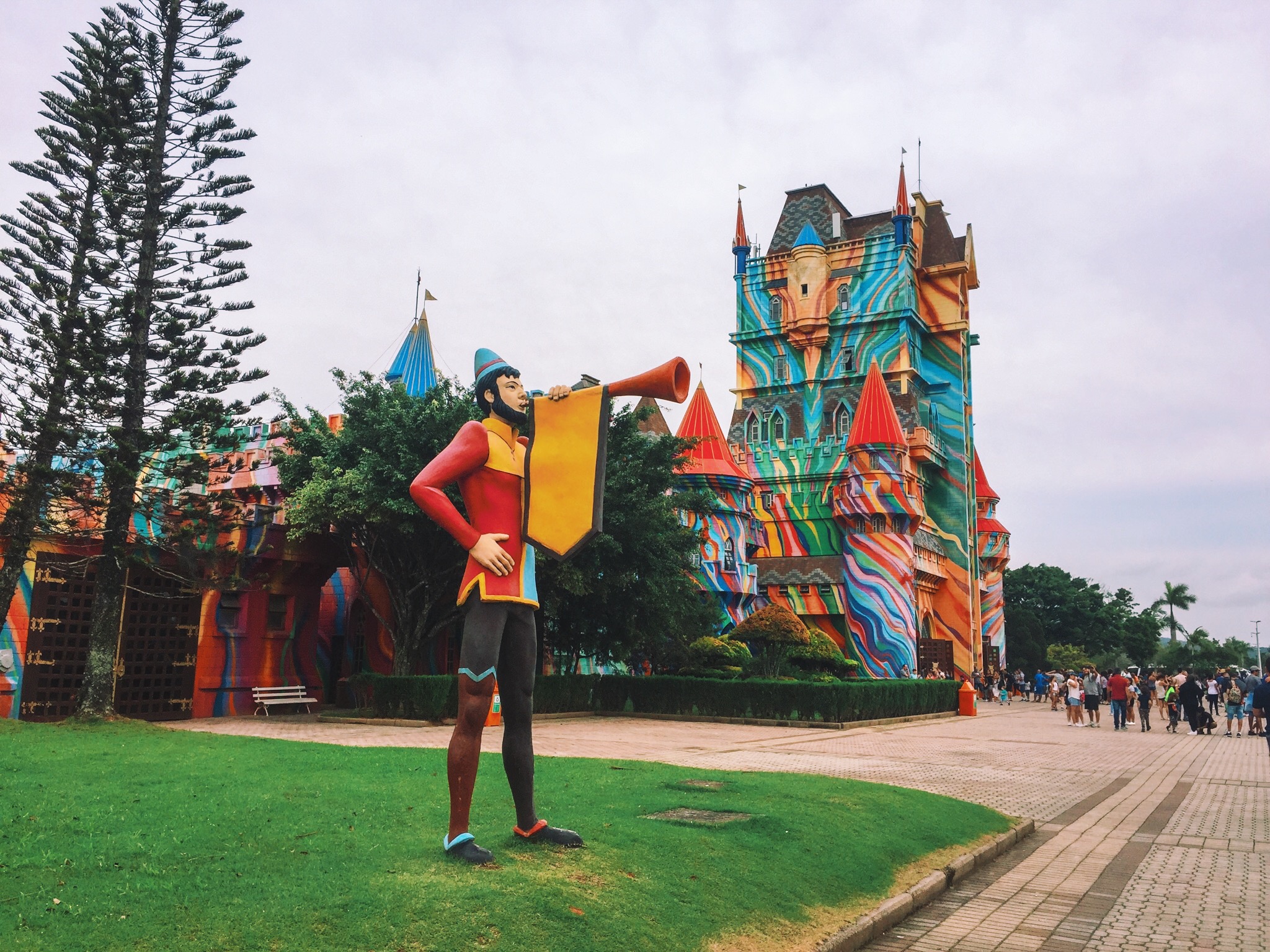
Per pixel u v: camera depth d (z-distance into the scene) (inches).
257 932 172.9
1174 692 1168.8
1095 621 3235.7
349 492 796.0
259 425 1074.1
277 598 964.0
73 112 701.9
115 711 791.7
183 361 721.0
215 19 732.0
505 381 253.9
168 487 813.9
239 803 291.4
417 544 872.3
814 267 2226.9
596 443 242.7
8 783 328.2
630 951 197.6
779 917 244.2
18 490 665.0
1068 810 498.9
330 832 250.4
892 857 326.0
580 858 239.8
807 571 1967.3
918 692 1234.0
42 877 201.0
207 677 878.4
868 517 1878.7
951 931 276.7
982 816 425.7
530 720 252.2
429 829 261.0
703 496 1106.1
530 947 185.8
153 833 244.7
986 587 2615.7
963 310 2311.8
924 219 2409.0
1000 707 1829.5
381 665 1032.2
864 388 1937.7
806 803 365.4
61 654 768.3
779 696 1023.0
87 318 680.4
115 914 177.3
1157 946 263.7
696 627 1232.2
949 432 2236.7
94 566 797.2
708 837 285.6
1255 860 380.5
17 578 667.4
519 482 250.7
